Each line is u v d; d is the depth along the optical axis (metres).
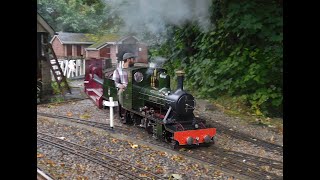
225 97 13.19
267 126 10.50
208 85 13.92
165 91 8.83
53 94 15.62
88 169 7.02
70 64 22.55
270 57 12.29
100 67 15.28
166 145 8.64
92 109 12.84
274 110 11.90
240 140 9.12
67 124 10.53
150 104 9.66
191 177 6.73
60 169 6.98
